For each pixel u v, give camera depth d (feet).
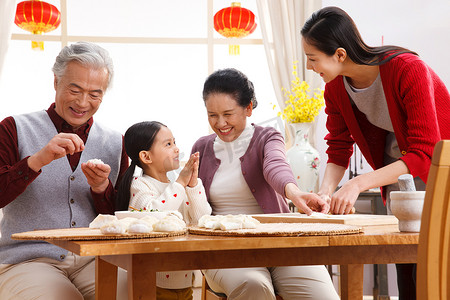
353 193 4.89
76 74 5.27
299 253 3.31
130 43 14.29
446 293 2.82
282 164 5.76
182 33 14.47
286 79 14.03
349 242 3.20
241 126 6.24
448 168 2.75
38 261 5.06
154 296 3.07
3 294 4.87
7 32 13.33
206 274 5.53
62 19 14.05
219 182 6.23
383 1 13.06
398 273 5.91
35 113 5.69
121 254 3.23
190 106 14.44
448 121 5.59
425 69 5.21
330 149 6.72
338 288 12.63
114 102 14.17
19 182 4.82
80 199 5.52
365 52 5.38
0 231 5.53
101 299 3.90
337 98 6.15
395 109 5.43
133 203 5.49
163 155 6.08
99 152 5.81
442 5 12.77
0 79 13.26
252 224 3.59
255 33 14.89
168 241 2.99
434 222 2.79
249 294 4.84
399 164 4.98
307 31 5.45
